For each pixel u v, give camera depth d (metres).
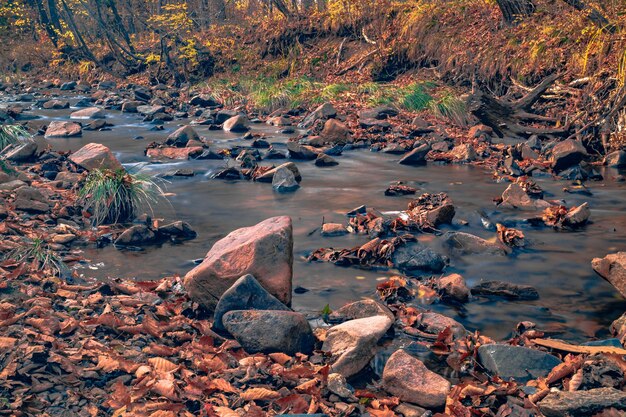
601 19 15.50
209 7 34.66
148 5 37.59
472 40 20.05
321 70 24.80
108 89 27.00
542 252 7.40
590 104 14.80
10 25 36.03
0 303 5.17
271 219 5.91
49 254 6.39
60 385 4.04
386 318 5.04
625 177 11.59
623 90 13.59
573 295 6.12
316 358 4.63
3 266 6.01
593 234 8.12
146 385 4.04
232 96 22.08
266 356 4.60
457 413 3.92
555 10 18.31
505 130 14.97
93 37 35.88
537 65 17.16
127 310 5.30
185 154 13.12
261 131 16.70
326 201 9.66
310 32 26.77
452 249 7.38
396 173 11.90
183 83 27.41
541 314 5.67
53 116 19.81
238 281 5.11
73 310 5.25
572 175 11.49
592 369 4.22
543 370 4.42
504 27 19.45
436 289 6.09
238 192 10.26
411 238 7.57
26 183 9.48
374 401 4.10
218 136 15.96
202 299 5.46
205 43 28.75
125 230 7.62
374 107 18.03
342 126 14.70
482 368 4.60
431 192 10.37
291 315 4.77
